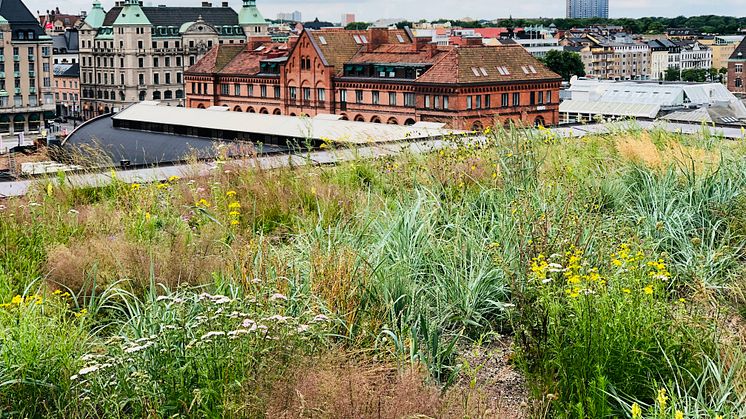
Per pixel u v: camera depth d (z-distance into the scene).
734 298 10.63
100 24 174.62
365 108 92.75
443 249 11.35
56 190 16.45
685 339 9.05
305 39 98.56
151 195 15.01
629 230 12.62
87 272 11.07
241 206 14.86
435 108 84.81
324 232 12.48
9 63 147.00
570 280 9.45
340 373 8.01
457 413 7.63
